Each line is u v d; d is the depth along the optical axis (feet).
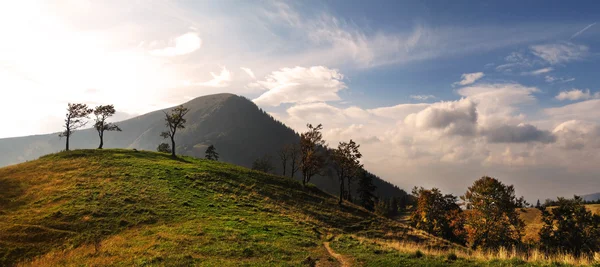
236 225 108.37
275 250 78.59
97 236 95.35
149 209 119.75
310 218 160.25
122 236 94.68
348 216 196.85
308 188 250.98
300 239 98.37
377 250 76.38
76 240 92.17
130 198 129.80
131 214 114.21
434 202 243.81
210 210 129.29
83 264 67.51
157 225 106.42
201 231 94.84
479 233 175.32
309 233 112.88
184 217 115.55
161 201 131.85
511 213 173.99
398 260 61.31
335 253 78.48
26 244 87.81
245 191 184.14
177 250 74.95
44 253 84.33
